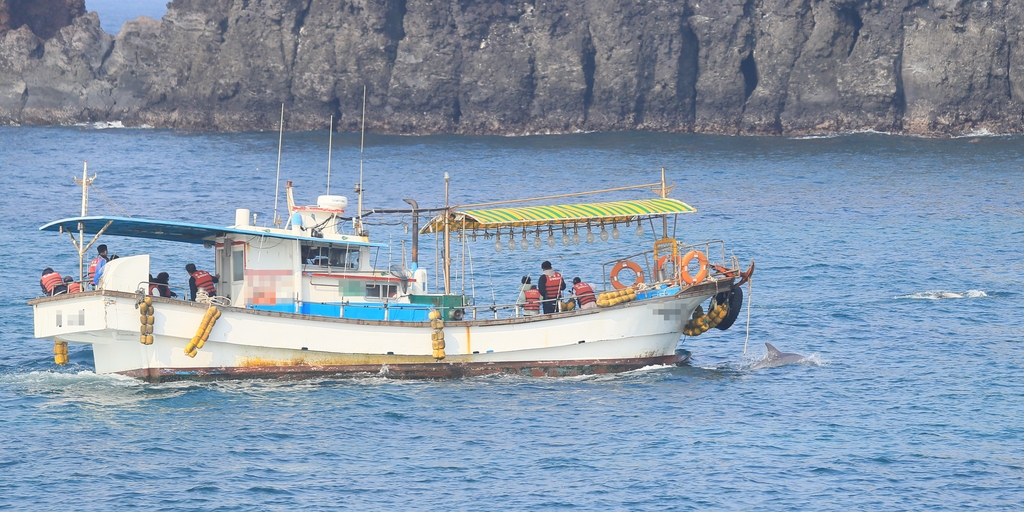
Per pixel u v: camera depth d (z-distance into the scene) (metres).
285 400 114.31
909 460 99.31
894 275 190.25
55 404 112.31
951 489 93.06
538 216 125.75
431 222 136.62
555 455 100.50
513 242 133.00
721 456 100.38
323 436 104.44
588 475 95.88
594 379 124.75
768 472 96.69
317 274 123.25
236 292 122.06
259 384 118.94
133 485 92.75
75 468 96.12
